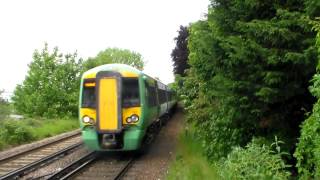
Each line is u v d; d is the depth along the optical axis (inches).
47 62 1726.1
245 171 332.8
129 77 673.0
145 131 705.0
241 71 377.4
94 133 659.4
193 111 669.3
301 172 325.7
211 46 406.9
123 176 539.8
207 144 557.6
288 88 356.8
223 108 415.5
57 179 518.3
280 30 333.4
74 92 1691.7
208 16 414.6
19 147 868.0
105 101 652.7
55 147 847.1
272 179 314.8
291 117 384.5
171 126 1261.1
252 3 364.2
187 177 466.3
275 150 378.9
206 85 479.2
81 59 1758.1
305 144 300.2
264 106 376.5
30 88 1691.7
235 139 442.0
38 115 1624.0
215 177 415.2
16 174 530.9
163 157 689.6
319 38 293.1
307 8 327.3
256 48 349.4
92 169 589.0
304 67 342.0
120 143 663.8
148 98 727.7
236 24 380.8
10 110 1003.3
